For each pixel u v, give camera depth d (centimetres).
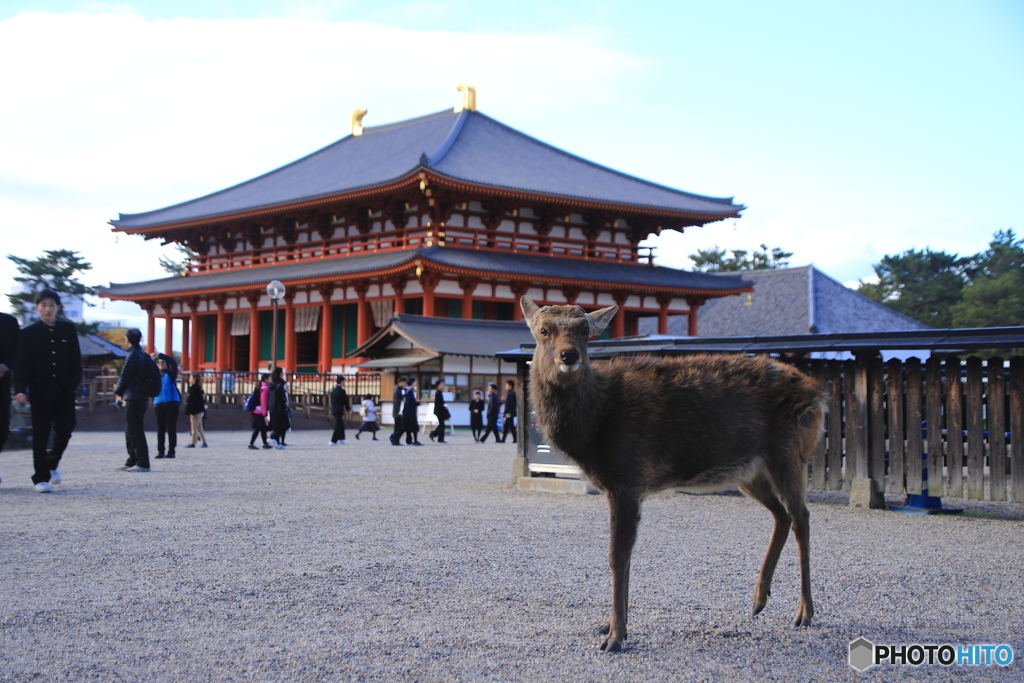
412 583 748
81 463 1800
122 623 618
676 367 635
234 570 785
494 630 614
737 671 538
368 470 1794
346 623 625
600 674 527
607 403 599
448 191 4672
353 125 6856
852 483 1311
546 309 601
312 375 4394
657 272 5453
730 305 6378
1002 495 1188
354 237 5194
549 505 1261
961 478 1232
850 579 795
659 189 6109
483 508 1219
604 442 593
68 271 6159
